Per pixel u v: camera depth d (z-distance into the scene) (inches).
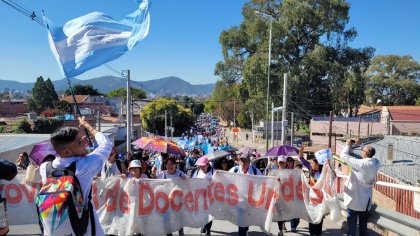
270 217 285.4
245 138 3179.1
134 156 424.5
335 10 2106.3
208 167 329.4
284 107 1081.4
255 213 289.7
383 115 2421.3
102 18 207.5
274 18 2237.9
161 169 481.4
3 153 686.5
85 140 138.2
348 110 2554.1
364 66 2293.3
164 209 284.5
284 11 2133.4
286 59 2180.1
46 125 1712.6
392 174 676.7
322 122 2220.7
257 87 2064.5
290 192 295.3
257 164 456.1
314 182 313.1
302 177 296.4
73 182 125.0
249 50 2384.4
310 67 2081.7
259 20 2110.0
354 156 280.8
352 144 257.3
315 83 2212.1
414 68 3622.0
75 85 5551.2
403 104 3663.9
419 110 2361.0
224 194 292.4
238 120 3818.9
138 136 2207.2
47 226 122.1
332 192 287.3
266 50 2132.1
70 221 122.9
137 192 279.3
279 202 294.8
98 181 276.8
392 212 238.5
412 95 3686.0
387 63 3695.9
